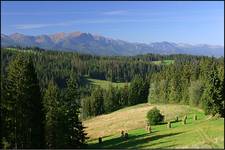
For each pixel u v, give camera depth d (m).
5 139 58.12
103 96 187.38
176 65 185.25
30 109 60.47
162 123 93.94
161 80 167.00
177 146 51.44
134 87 185.25
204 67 146.00
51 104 66.00
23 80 59.78
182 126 78.38
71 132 67.19
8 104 58.44
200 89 125.00
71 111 67.56
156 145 57.84
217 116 81.19
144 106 150.62
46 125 65.31
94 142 80.19
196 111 113.81
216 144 47.12
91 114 181.25
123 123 105.81
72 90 69.44
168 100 157.25
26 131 60.12
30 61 62.12
